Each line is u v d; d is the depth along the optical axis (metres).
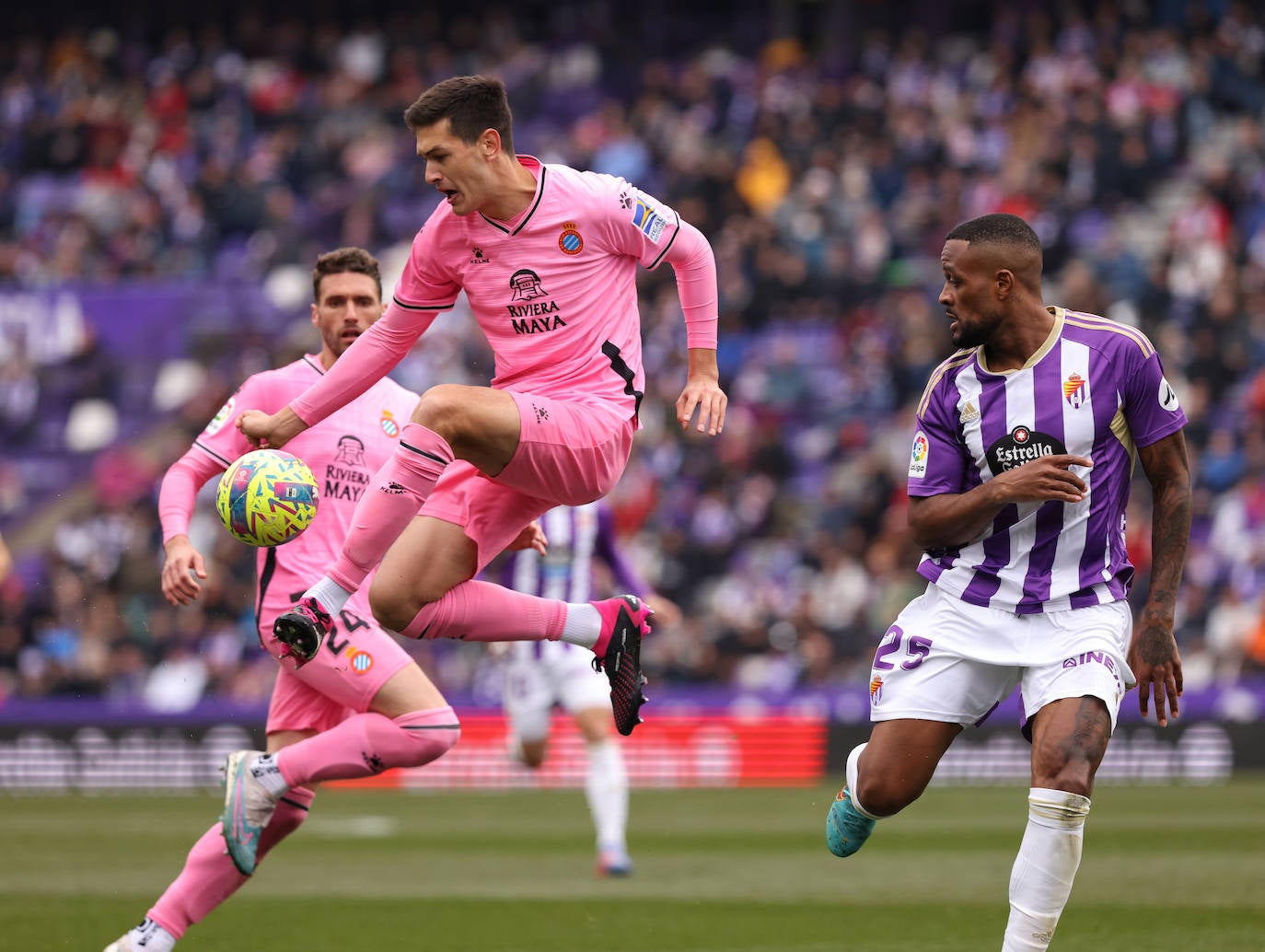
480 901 26.77
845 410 69.12
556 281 18.14
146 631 62.28
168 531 20.47
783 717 54.38
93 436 76.94
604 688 31.59
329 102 88.88
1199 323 67.00
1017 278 17.70
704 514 65.56
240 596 62.84
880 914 24.86
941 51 87.38
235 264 81.56
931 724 18.06
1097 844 33.62
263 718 54.12
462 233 18.23
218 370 77.31
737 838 37.06
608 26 93.69
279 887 28.94
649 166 81.69
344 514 21.28
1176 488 17.75
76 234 83.06
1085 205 74.75
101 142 88.00
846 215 76.12
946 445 18.20
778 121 81.69
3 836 38.28
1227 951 20.50
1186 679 55.75
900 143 79.44
